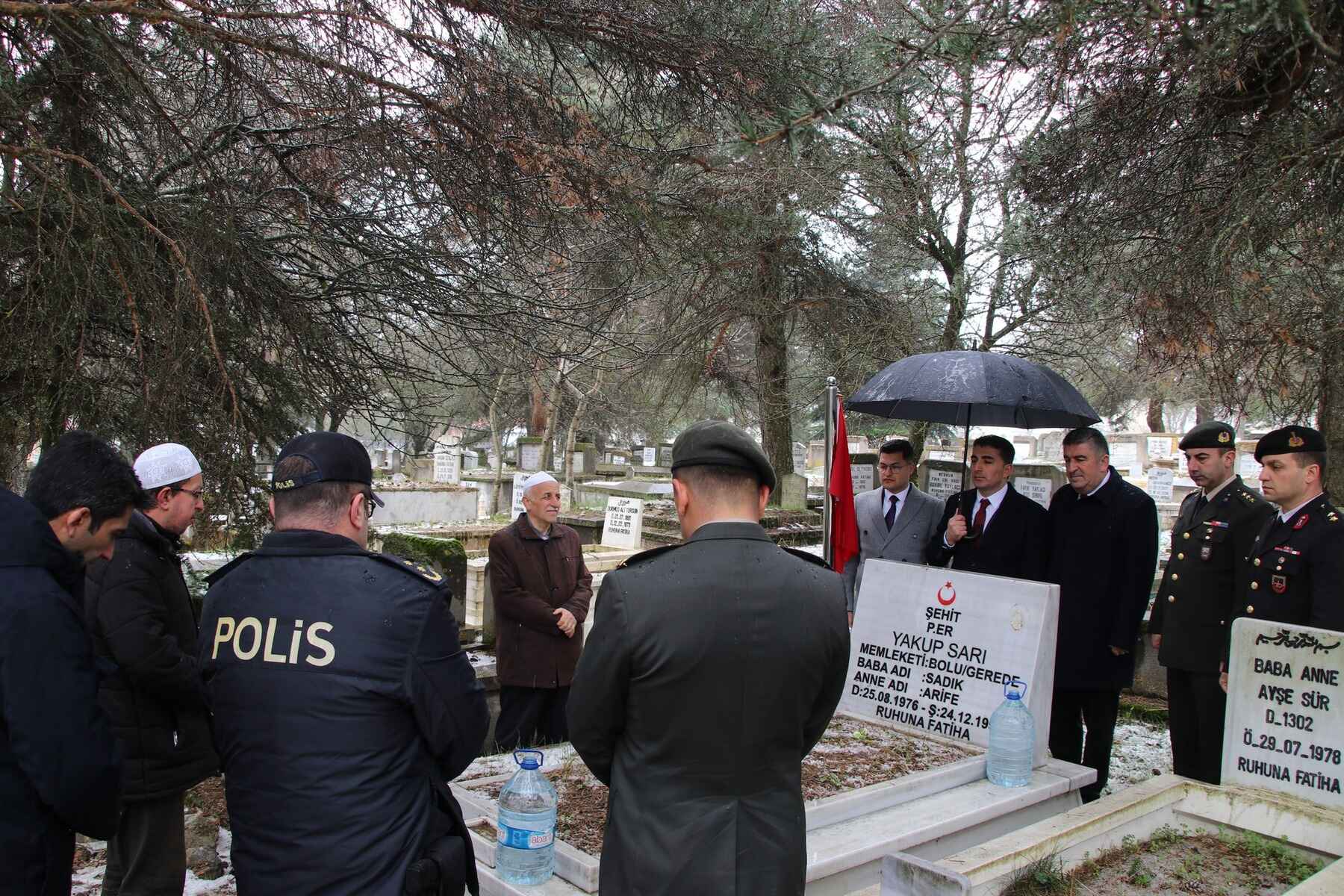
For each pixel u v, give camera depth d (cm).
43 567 194
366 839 190
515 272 585
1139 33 285
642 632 196
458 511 1681
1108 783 518
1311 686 384
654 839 193
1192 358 460
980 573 506
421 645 200
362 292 534
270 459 520
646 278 788
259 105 479
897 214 873
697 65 520
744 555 205
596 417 2302
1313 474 420
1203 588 463
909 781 376
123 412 460
